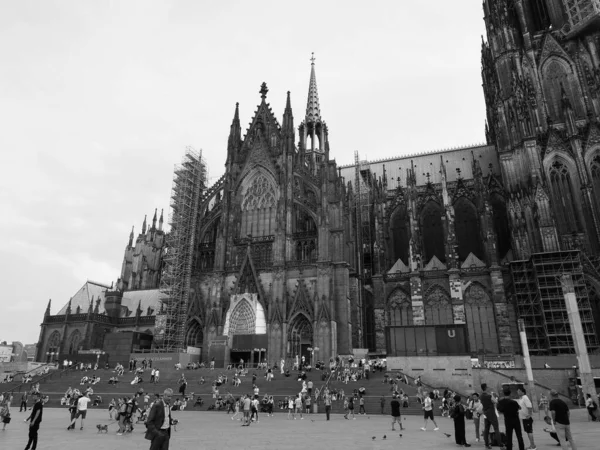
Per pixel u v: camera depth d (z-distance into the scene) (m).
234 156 98.44
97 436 27.02
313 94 129.12
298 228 90.31
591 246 79.56
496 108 96.94
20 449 21.44
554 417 18.59
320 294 79.06
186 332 87.31
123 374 71.25
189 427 32.94
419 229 98.56
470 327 85.62
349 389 56.22
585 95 89.06
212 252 94.50
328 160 90.62
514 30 100.38
